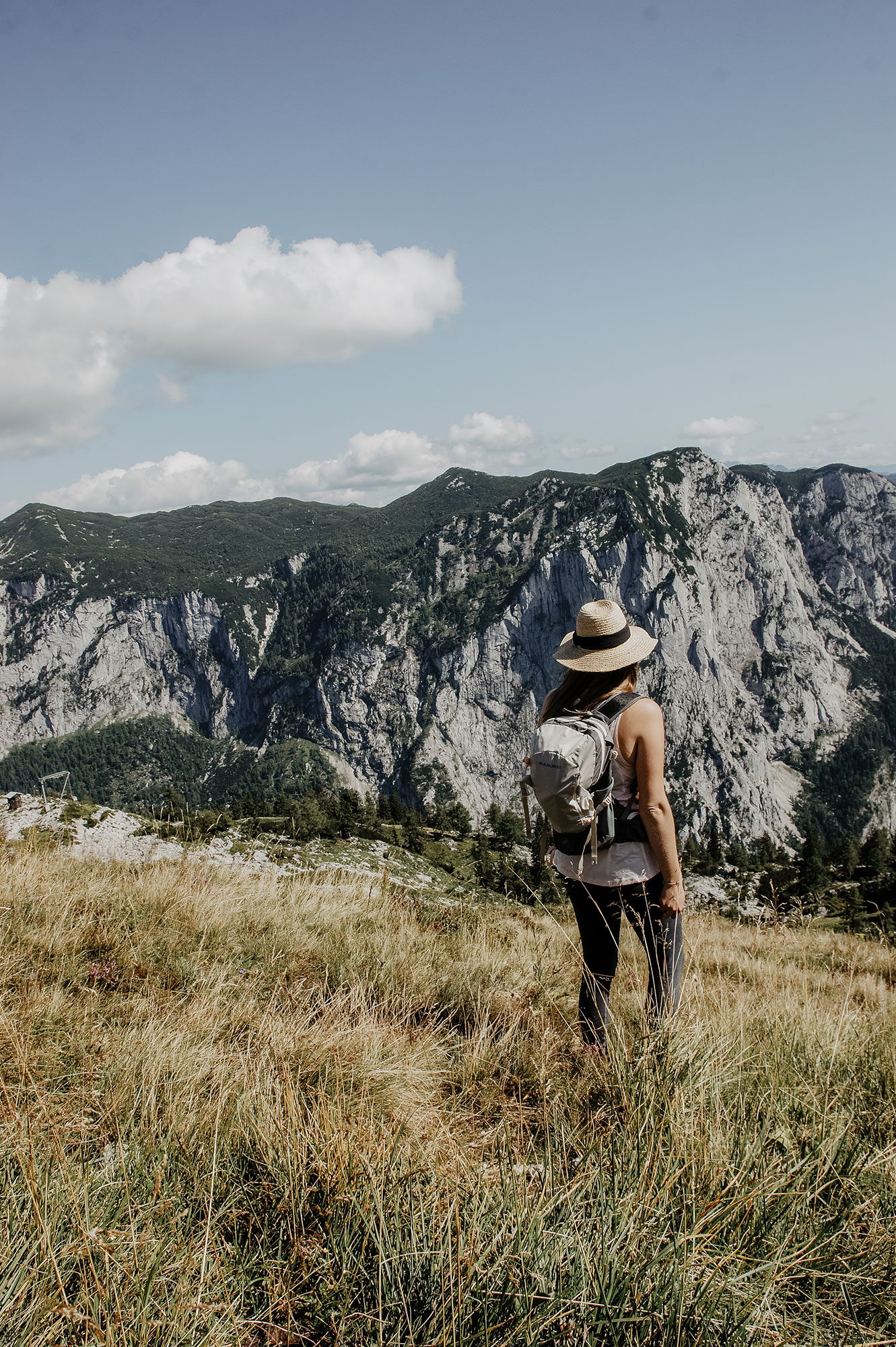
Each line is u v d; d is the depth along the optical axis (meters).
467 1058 3.60
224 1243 2.09
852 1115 2.96
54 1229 1.94
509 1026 4.07
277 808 85.25
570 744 3.30
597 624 3.59
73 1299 1.78
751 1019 4.18
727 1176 2.38
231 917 5.86
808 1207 2.33
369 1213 2.11
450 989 4.79
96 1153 2.49
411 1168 2.40
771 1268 2.04
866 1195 2.46
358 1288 1.95
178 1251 2.00
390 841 42.47
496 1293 1.87
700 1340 1.79
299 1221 2.13
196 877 7.41
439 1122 2.93
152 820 14.89
